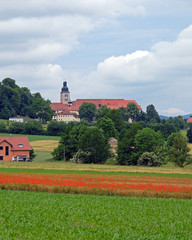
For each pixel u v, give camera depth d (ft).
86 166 443.73
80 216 173.68
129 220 171.01
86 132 581.94
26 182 265.13
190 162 536.42
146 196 246.88
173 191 253.24
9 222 154.71
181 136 557.33
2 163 460.14
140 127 600.80
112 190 249.96
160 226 163.53
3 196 221.66
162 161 545.44
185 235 151.94
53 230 147.54
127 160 572.92
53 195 234.58
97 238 142.00
